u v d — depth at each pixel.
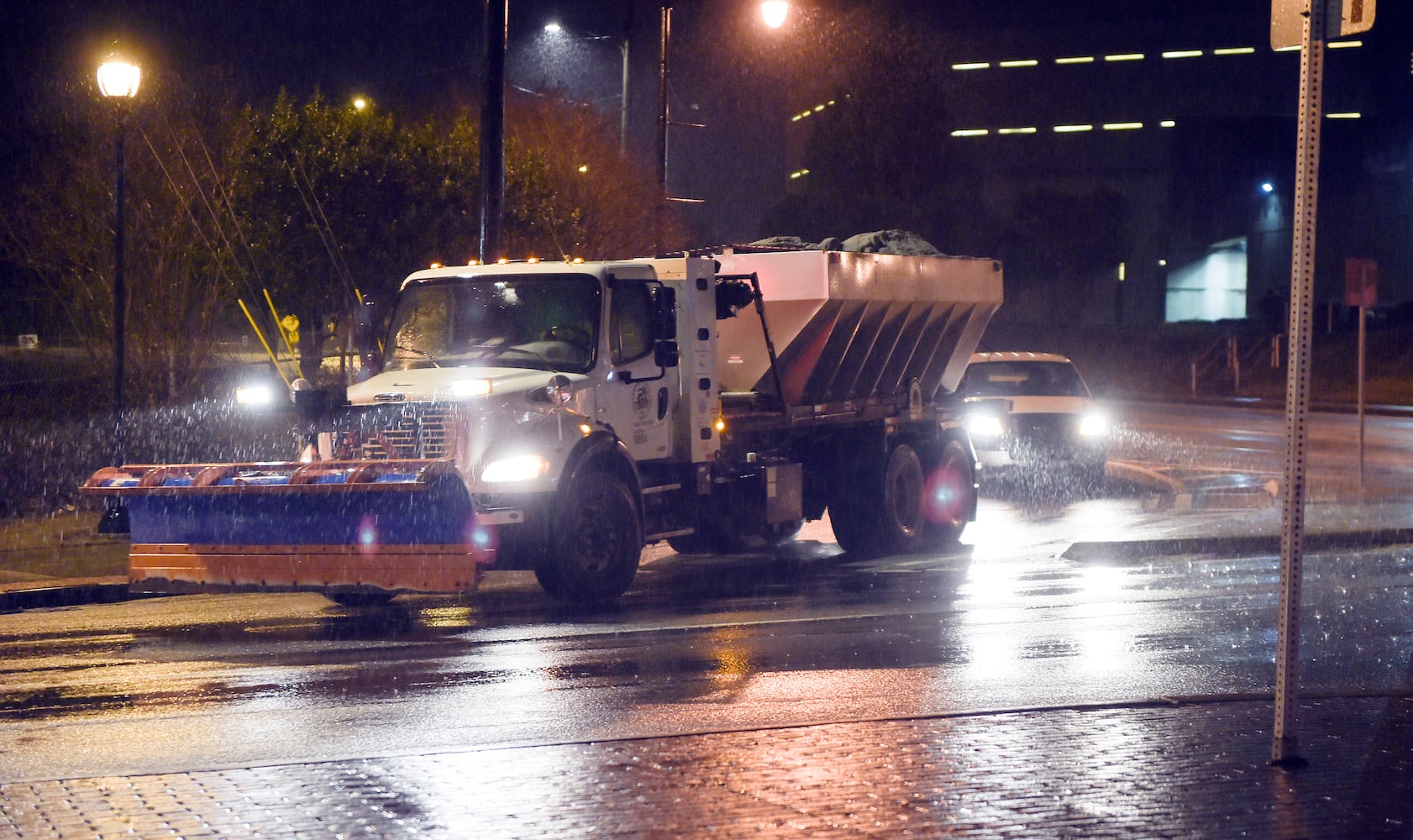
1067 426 28.41
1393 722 8.66
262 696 10.23
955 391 22.62
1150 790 7.14
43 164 27.50
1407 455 35.28
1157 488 28.27
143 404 27.12
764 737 8.34
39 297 30.55
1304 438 7.54
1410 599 14.66
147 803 7.10
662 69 32.16
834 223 69.38
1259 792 7.10
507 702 9.82
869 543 19.61
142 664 11.70
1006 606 14.37
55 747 8.64
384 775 7.57
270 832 6.58
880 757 7.83
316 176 28.53
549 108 41.28
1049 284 87.38
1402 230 84.12
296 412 14.86
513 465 14.19
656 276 16.30
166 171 27.11
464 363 15.62
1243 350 76.81
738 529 17.62
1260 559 18.27
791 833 6.49
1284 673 7.60
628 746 8.16
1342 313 76.31
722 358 18.50
